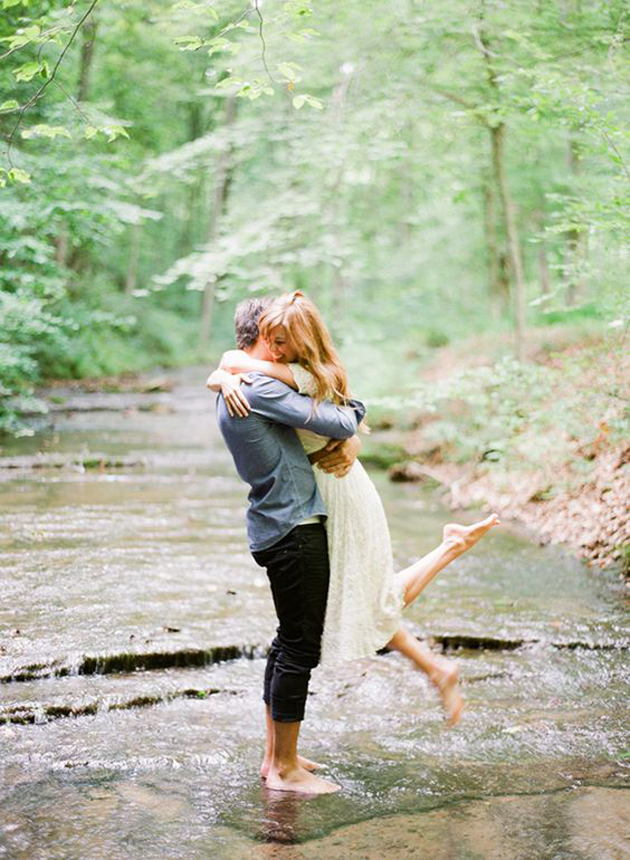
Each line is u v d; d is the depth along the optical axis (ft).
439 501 27.86
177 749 11.19
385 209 54.03
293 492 9.93
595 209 22.16
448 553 10.76
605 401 22.85
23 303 28.09
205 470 32.17
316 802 9.93
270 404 9.80
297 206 33.60
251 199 38.88
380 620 10.26
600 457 23.49
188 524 23.34
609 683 13.50
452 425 30.94
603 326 31.60
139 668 13.73
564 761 10.94
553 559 20.54
